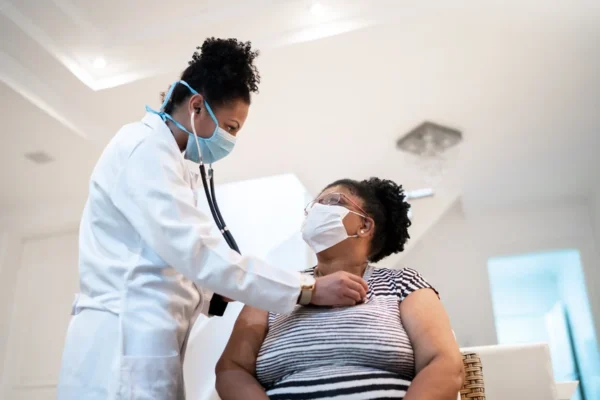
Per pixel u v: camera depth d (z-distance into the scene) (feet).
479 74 11.57
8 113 11.57
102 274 4.40
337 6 9.98
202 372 7.52
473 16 9.96
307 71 11.32
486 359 6.14
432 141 14.01
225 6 9.96
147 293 4.31
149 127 4.89
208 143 5.08
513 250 18.49
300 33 10.39
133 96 11.67
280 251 8.73
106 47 10.61
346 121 13.09
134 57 10.90
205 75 5.02
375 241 5.03
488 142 14.24
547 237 18.38
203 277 4.18
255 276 4.25
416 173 15.67
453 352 3.92
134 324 4.20
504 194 17.66
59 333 15.25
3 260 15.92
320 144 13.99
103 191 4.55
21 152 13.12
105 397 3.99
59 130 12.26
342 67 11.23
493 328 17.29
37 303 15.84
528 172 16.10
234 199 9.41
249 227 9.10
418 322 4.15
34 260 16.39
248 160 14.61
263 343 4.40
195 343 7.72
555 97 12.42
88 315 4.33
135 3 9.77
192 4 9.89
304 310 4.42
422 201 17.06
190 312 4.72
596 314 17.49
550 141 14.30
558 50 10.87
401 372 4.00
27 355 15.28
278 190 9.21
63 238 16.35
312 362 4.02
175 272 4.52
